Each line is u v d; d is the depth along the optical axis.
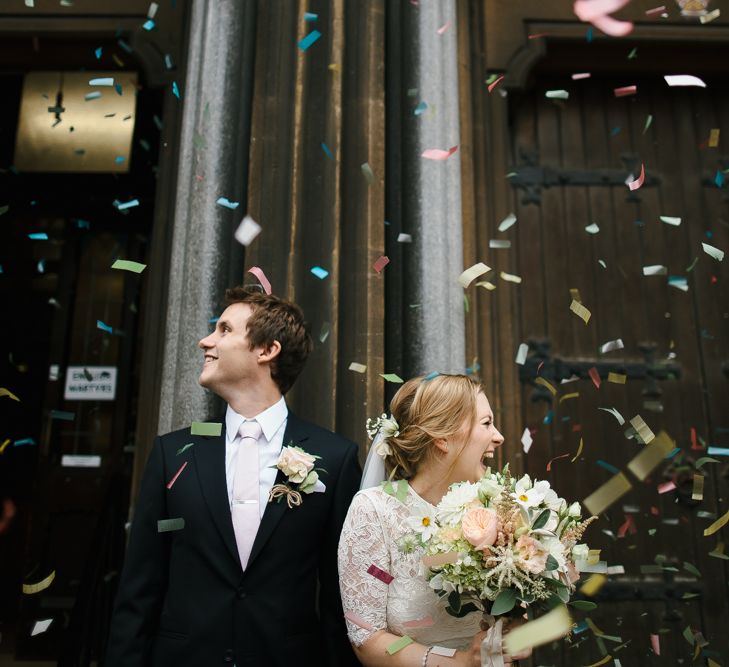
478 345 2.81
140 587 1.55
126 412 4.13
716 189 3.38
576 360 3.14
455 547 1.25
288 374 1.80
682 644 2.81
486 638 1.27
